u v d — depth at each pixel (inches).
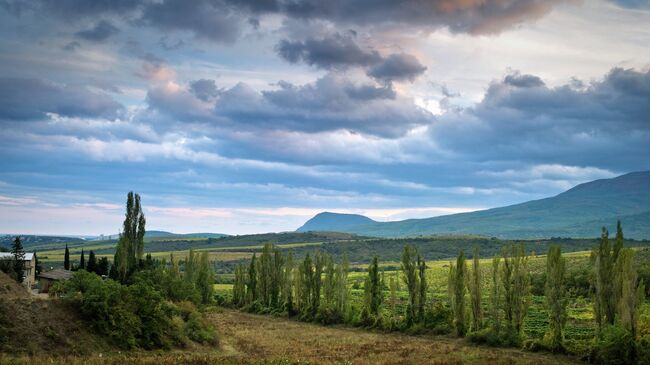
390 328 3624.5
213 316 4394.7
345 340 3142.2
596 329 2647.6
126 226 3782.0
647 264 5216.5
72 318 2012.8
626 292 2465.6
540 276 5738.2
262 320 4296.3
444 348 2832.2
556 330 2714.1
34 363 1611.7
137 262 3801.7
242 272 5241.1
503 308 3014.3
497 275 3051.2
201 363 1872.5
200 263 4894.2
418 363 2300.7
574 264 6225.4
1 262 3855.8
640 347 2356.1
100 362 1710.1
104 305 2073.1
